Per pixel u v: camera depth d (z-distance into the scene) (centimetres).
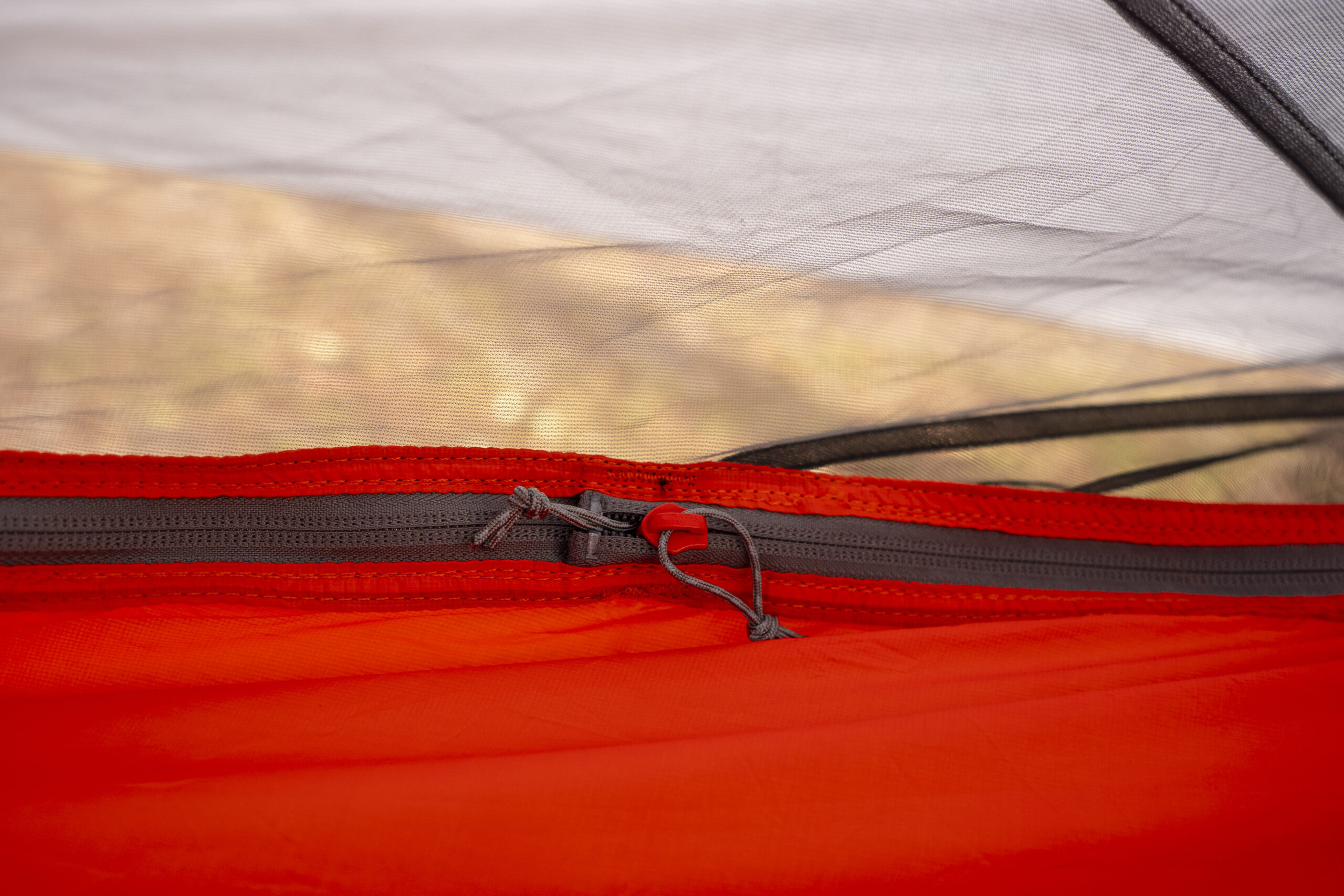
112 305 49
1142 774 55
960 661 61
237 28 45
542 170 51
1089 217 56
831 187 53
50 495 52
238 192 48
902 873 52
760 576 60
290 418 54
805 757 54
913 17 50
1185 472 68
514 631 61
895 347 60
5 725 51
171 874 48
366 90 47
